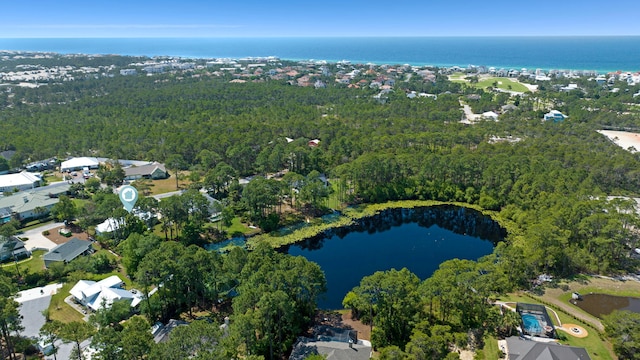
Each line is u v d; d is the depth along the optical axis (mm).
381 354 54938
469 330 66625
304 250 104188
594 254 88812
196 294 73625
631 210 100812
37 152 160500
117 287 78250
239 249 76812
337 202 129750
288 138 179500
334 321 72125
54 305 73375
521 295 77938
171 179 147875
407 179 134625
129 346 47906
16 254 90750
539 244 84438
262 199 107562
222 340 50531
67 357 59469
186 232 99875
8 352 59656
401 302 62031
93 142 171125
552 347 58000
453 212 126125
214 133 167625
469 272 66938
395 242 109500
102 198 112000
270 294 59094
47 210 114375
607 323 64250
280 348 62750
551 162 128625
